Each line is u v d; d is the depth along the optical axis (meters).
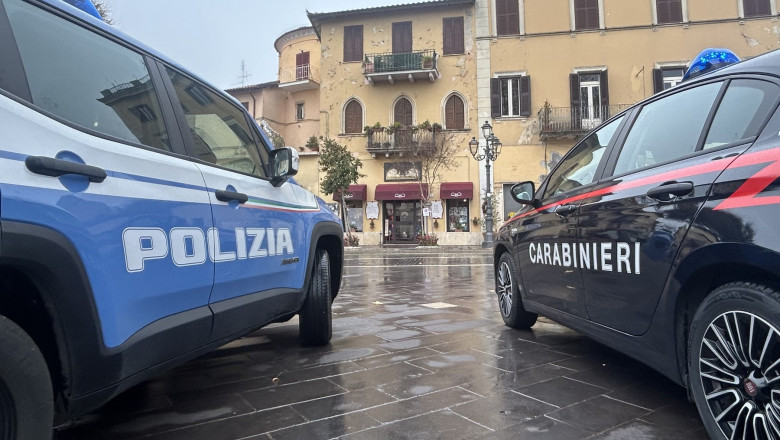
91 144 1.84
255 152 3.40
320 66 28.56
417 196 24.88
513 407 2.72
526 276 4.25
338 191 24.20
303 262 3.59
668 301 2.30
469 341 4.31
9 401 1.43
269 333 4.83
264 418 2.62
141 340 1.94
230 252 2.61
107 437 2.40
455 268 12.92
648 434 2.34
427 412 2.67
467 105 25.05
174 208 2.21
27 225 1.47
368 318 5.50
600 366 3.49
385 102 25.94
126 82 2.22
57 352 1.67
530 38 24.42
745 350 1.89
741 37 22.69
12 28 1.71
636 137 3.02
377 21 26.06
